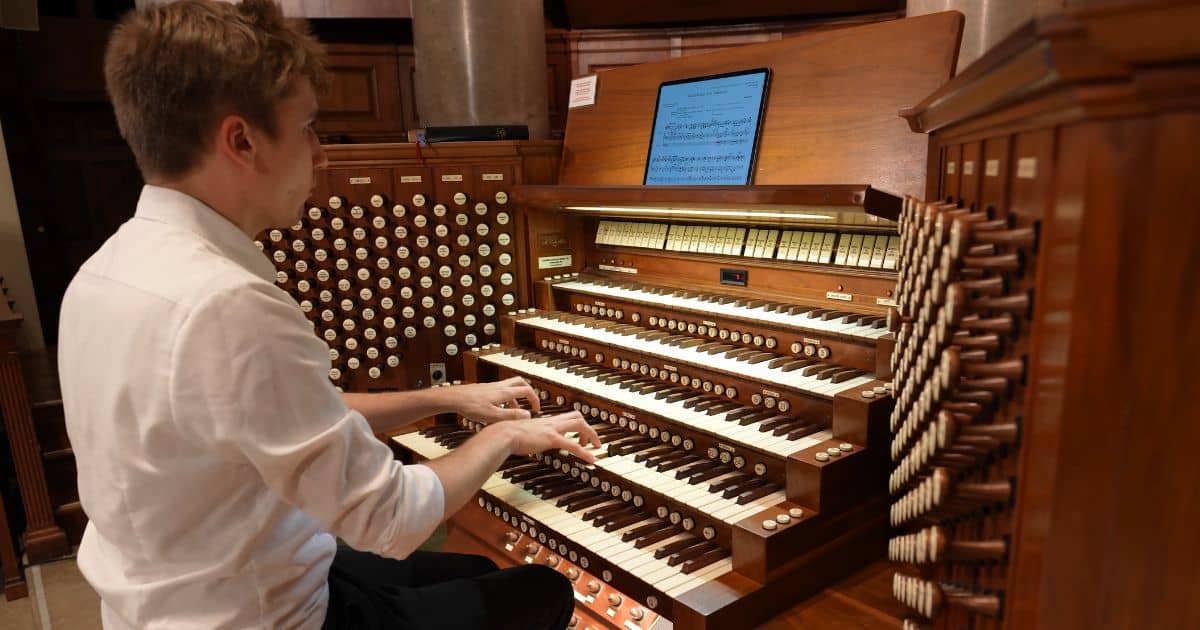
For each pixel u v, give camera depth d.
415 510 1.07
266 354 0.92
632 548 1.75
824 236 2.06
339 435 0.97
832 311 2.02
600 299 2.60
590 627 1.68
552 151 2.86
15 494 3.07
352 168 2.70
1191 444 0.59
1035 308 0.69
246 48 0.96
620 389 2.19
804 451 1.69
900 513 1.11
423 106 3.41
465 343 2.91
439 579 1.50
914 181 1.76
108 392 0.95
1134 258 0.59
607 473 1.93
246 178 1.03
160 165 1.01
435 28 3.24
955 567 0.99
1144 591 0.63
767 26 3.66
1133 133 0.57
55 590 2.65
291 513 1.08
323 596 1.14
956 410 0.87
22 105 4.07
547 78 3.88
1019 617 0.73
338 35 4.01
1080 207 0.60
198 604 1.00
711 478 1.83
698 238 2.43
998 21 2.26
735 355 2.04
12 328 2.67
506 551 1.97
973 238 0.78
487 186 2.79
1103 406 0.62
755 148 2.10
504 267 2.86
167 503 0.97
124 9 4.38
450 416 2.67
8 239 3.63
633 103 2.54
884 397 1.70
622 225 2.73
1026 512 0.71
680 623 1.53
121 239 1.02
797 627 1.58
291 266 2.74
